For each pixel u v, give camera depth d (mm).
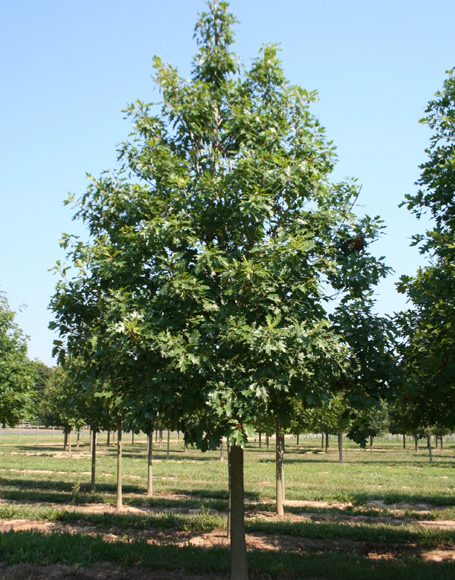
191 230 7840
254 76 9242
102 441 72250
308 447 63406
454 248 8086
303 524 13523
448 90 9133
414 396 8906
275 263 7555
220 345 7551
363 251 8781
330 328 8062
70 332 8945
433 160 9062
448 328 8305
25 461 35406
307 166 8352
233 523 8359
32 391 16984
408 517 15828
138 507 17109
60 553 9758
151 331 7152
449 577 8578
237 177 8062
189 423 8234
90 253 8289
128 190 8812
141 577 8867
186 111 9039
